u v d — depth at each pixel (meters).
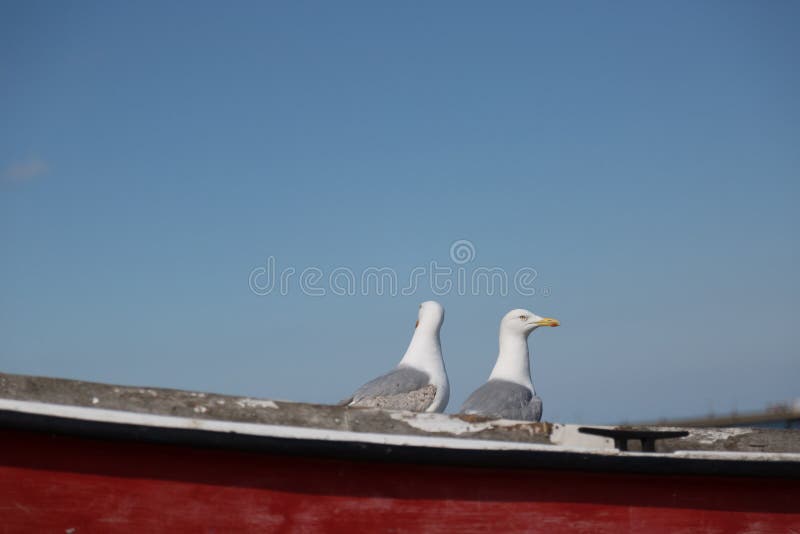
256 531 7.88
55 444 7.52
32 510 7.53
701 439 9.59
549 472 8.49
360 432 8.15
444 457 8.13
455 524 8.27
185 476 7.76
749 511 9.08
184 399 8.02
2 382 7.66
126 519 7.66
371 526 8.11
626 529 8.70
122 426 7.48
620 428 9.05
